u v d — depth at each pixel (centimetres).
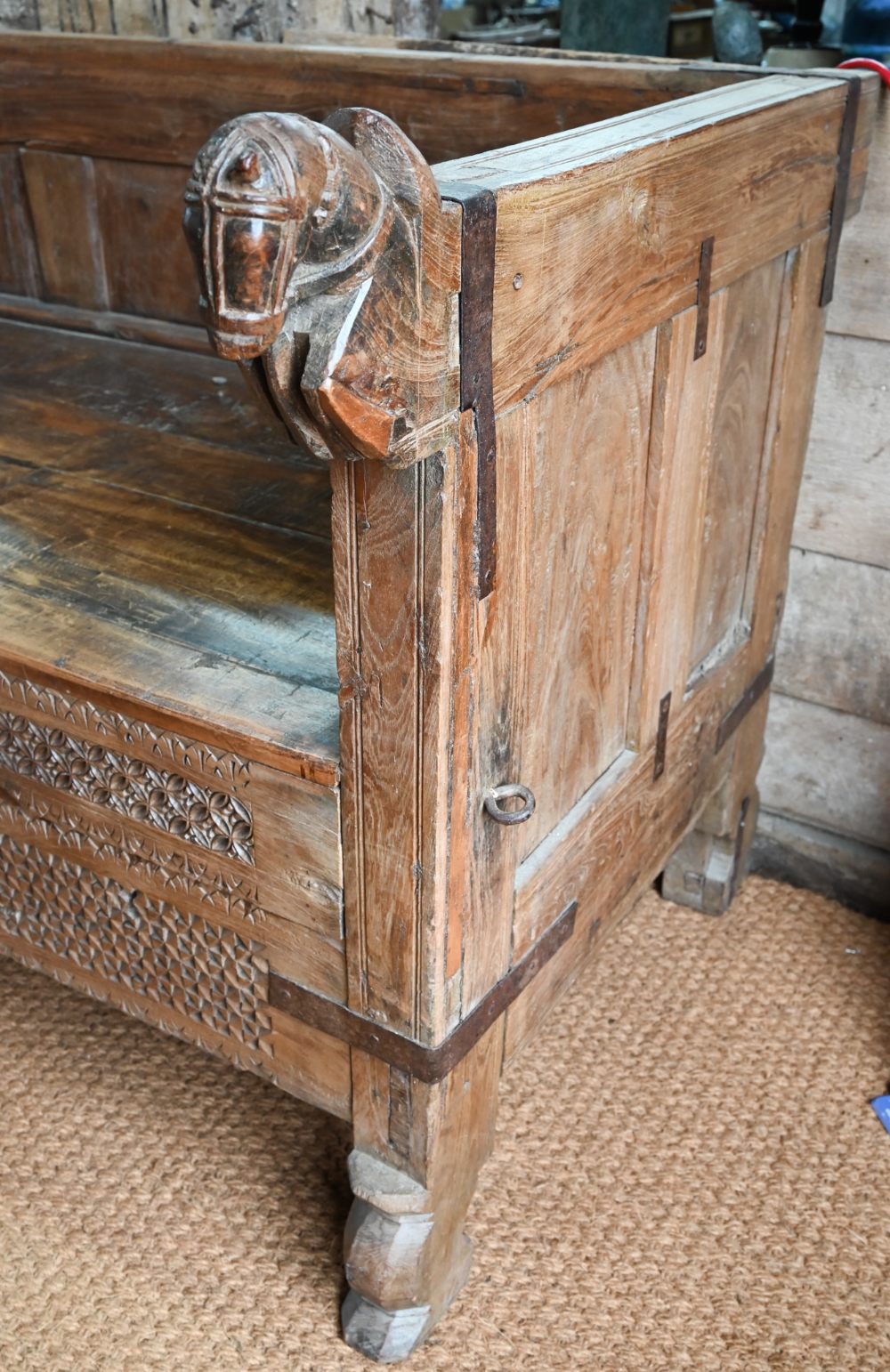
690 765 146
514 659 98
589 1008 163
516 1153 143
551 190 83
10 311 191
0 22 178
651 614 121
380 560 85
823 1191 140
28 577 121
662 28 175
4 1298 127
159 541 128
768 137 113
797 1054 157
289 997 112
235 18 178
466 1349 123
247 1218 135
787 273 131
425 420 77
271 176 64
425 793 92
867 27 145
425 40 160
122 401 162
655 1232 135
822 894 183
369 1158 117
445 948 100
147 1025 158
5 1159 141
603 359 99
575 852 121
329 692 104
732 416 128
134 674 106
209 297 67
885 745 171
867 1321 127
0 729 117
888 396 151
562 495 99
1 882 130
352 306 69
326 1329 125
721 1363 123
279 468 144
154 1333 124
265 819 103
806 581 167
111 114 169
